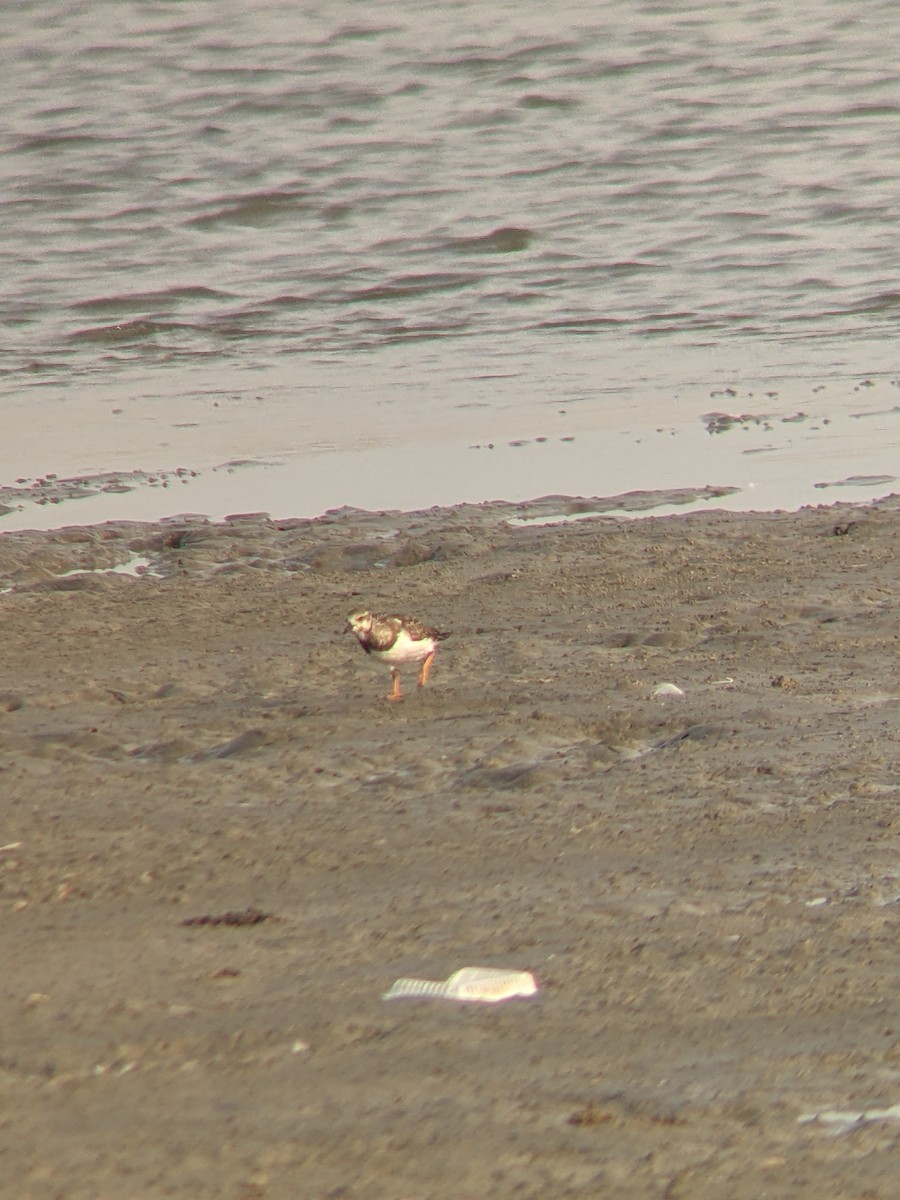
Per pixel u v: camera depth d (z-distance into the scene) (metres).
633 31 155.12
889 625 43.75
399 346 81.50
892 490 59.00
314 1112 21.72
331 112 129.75
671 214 104.75
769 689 39.16
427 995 24.97
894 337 80.44
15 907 28.44
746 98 132.75
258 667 42.06
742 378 74.56
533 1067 22.83
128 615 47.12
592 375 75.88
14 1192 19.94
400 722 37.81
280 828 31.88
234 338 83.25
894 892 28.47
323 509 58.56
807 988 25.03
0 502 59.91
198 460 64.69
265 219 105.25
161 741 37.09
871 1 164.38
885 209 104.19
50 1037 23.73
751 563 50.19
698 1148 20.88
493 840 31.05
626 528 54.84
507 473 62.12
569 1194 19.98
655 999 24.77
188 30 158.75
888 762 34.38
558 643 43.22
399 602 47.69
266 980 25.53
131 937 27.16
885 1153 20.75
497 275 93.25
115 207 107.56
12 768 35.44
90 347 81.94
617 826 31.56
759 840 30.75
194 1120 21.55
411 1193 19.98
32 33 159.00
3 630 45.91
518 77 139.38
